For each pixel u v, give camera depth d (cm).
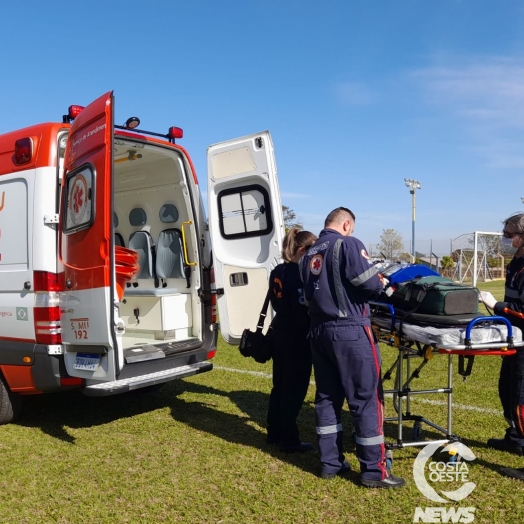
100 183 378
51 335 419
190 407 533
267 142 503
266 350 416
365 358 338
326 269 344
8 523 310
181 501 333
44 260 423
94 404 546
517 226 364
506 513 312
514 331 339
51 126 440
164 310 539
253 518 312
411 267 386
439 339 326
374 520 306
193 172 538
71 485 357
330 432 360
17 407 474
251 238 526
